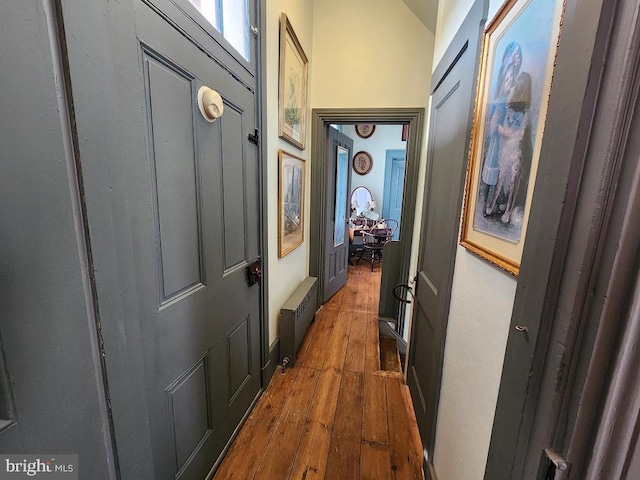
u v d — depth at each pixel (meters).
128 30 0.68
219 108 1.06
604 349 0.35
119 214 0.65
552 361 0.40
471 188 0.97
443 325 1.20
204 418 1.17
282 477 1.30
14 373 0.42
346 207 3.88
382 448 1.46
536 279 0.44
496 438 0.58
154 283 0.83
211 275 1.14
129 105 0.69
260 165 1.56
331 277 3.51
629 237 0.32
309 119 2.70
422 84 2.51
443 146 1.40
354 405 1.76
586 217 0.35
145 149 0.76
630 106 0.30
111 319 0.63
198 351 1.09
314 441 1.49
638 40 0.29
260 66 1.47
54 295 0.47
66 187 0.48
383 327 2.89
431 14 2.15
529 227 0.49
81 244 0.55
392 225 5.95
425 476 1.29
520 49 0.68
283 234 2.05
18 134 0.40
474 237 0.93
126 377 0.69
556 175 0.40
